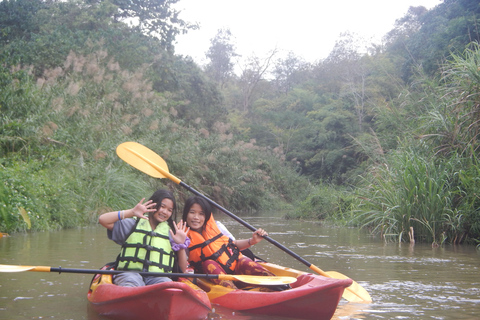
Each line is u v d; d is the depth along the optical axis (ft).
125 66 72.43
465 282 16.02
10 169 32.58
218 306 12.63
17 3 79.10
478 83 29.40
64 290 14.11
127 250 12.15
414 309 12.37
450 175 28.89
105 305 11.23
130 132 49.65
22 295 13.39
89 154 42.98
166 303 10.39
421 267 19.11
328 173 111.55
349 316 11.69
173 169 57.77
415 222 28.76
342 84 144.25
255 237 14.89
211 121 107.14
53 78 49.01
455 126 29.30
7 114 40.75
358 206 37.04
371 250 24.50
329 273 14.78
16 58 50.44
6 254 20.36
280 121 135.03
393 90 95.76
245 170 79.56
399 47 127.24
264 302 11.85
